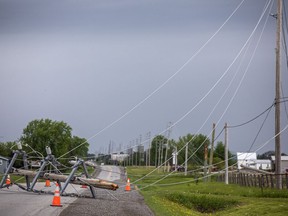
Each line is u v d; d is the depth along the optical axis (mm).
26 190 26484
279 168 33062
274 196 31672
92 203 23125
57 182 26922
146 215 19531
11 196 24156
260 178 36844
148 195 32469
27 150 75750
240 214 24781
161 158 132500
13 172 26453
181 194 32719
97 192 33094
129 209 21422
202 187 42688
